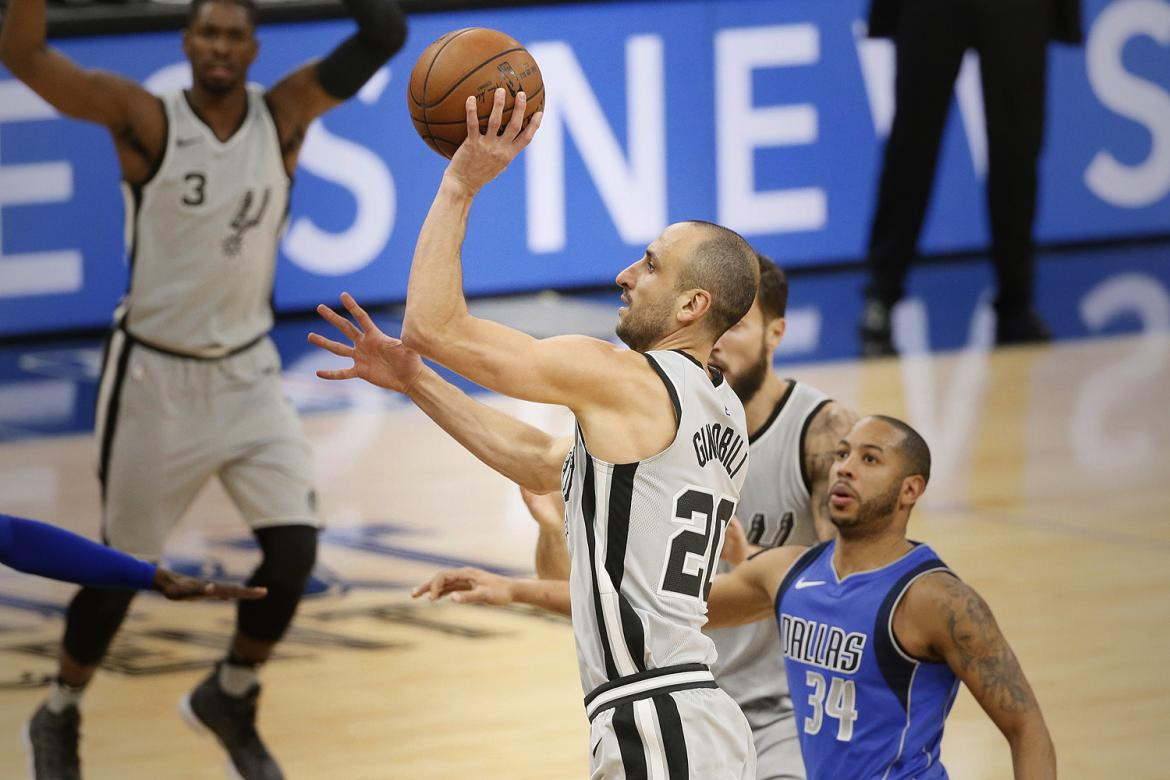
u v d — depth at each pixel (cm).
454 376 3058
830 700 1084
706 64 3738
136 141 1479
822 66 3828
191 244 1495
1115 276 3903
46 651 1755
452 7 3506
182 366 1498
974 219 4097
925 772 1065
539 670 1705
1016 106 3275
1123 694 1595
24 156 3284
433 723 1557
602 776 914
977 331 3409
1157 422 2709
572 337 911
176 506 1520
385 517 2245
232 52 1486
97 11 3266
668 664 917
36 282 3331
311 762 1463
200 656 1752
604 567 916
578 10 3622
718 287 941
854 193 3903
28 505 2258
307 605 1912
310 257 3509
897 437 1073
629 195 3719
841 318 3494
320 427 2748
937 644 1048
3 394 2944
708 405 939
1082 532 2156
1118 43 4125
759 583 1147
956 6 3194
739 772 916
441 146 956
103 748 1501
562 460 1015
